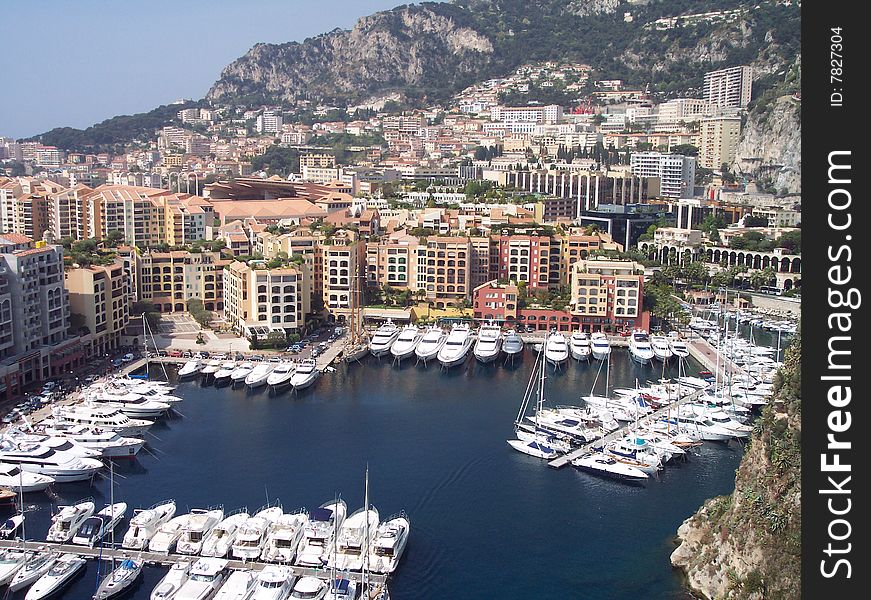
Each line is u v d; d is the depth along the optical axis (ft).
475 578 523.29
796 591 438.81
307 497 629.92
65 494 631.97
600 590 511.40
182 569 504.43
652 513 607.78
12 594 495.41
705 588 501.56
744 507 495.41
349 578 508.94
